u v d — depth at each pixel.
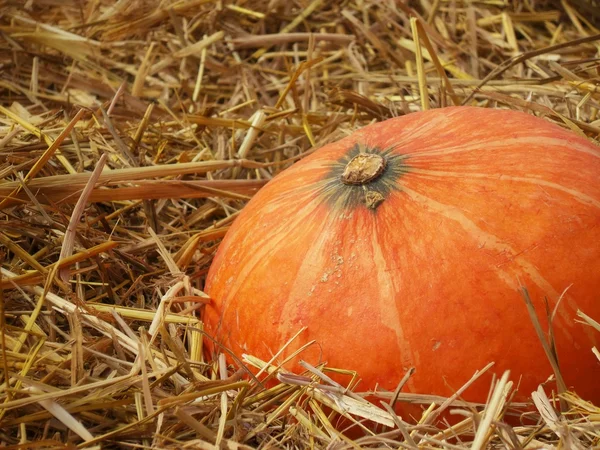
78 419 0.49
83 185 0.66
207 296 0.56
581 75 0.87
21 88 0.96
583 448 0.42
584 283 0.46
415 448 0.43
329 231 0.49
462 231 0.47
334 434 0.46
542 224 0.47
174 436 0.48
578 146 0.51
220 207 0.77
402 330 0.46
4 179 0.68
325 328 0.48
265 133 0.88
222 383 0.49
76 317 0.54
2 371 0.52
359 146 0.54
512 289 0.45
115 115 0.87
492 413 0.42
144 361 0.48
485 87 0.86
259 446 0.47
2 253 0.61
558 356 0.45
